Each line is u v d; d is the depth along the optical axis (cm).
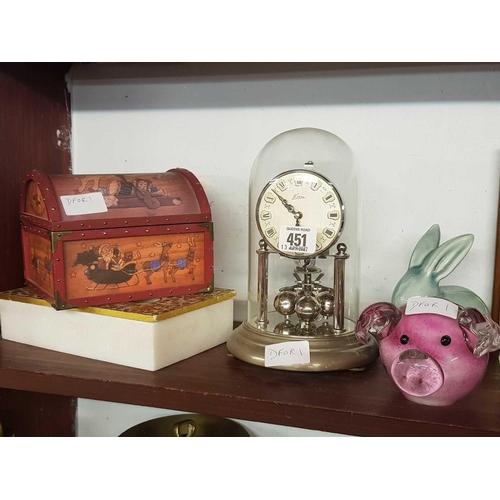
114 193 76
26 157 92
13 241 89
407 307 62
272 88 93
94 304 74
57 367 72
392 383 67
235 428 96
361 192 90
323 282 83
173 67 96
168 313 71
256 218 74
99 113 102
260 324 76
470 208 85
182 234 79
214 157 97
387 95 87
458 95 84
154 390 66
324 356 69
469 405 61
